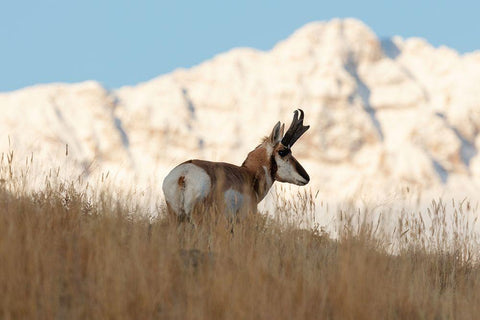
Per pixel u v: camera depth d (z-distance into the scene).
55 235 28.47
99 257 26.16
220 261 28.06
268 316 24.08
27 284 23.98
